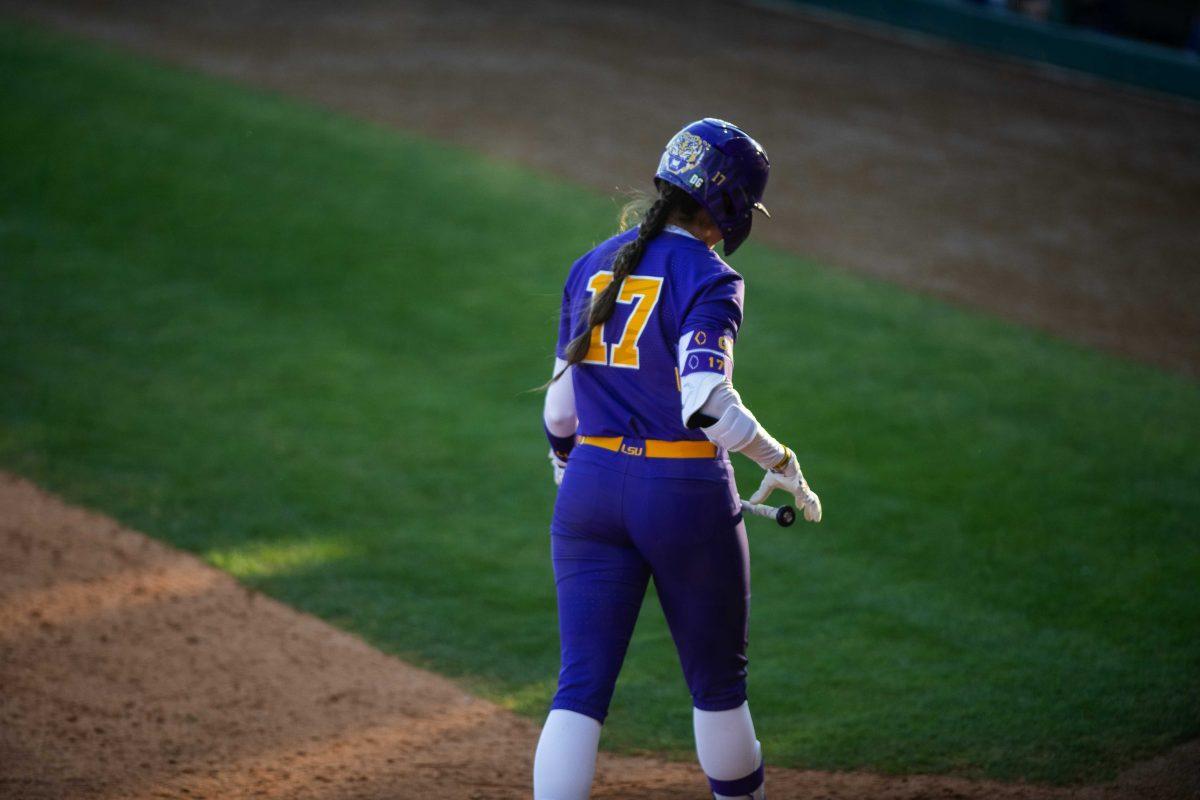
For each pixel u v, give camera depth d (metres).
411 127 43.59
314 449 25.31
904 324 31.12
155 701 16.19
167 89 45.00
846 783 14.34
